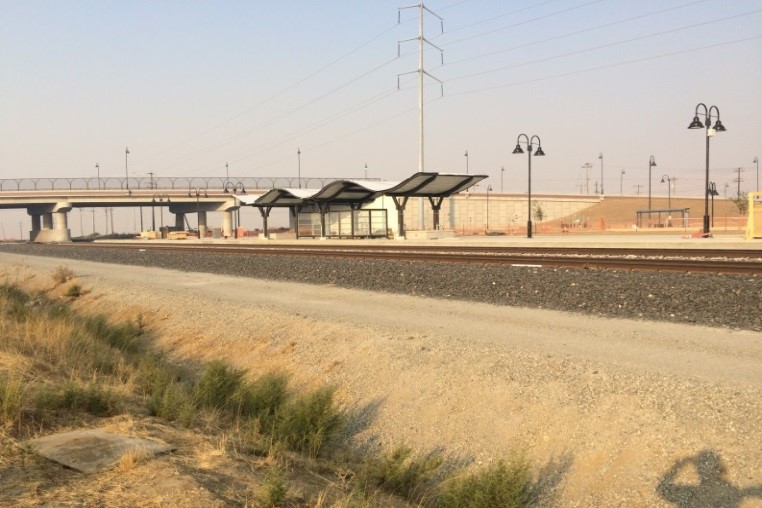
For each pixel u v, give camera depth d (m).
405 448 7.12
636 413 6.83
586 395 7.46
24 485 4.59
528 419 7.36
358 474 6.82
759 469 5.55
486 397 8.06
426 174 43.31
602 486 6.05
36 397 6.64
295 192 59.28
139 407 7.65
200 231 107.12
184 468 5.25
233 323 14.65
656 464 6.02
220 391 9.06
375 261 23.17
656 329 10.55
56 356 9.82
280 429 7.41
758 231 31.02
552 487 6.28
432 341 10.49
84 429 6.15
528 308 13.36
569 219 116.19
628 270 16.58
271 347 12.47
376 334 11.43
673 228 71.81
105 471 5.03
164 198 110.06
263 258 28.12
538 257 20.55
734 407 6.56
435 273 18.50
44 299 23.92
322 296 17.02
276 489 4.88
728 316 11.02
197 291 19.78
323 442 7.73
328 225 64.31
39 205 109.44
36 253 51.66
